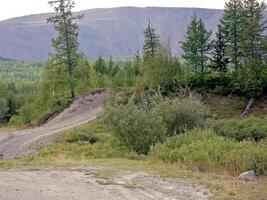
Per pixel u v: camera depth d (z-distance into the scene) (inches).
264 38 2348.7
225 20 2522.1
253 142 999.6
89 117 2276.1
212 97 2343.8
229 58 2551.7
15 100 4347.9
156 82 2450.8
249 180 637.9
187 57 2687.0
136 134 1139.3
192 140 1019.3
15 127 2768.2
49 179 634.8
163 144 1034.1
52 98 2726.4
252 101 2237.9
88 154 1254.3
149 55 2834.6
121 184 590.6
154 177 652.7
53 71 2593.5
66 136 1632.6
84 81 2891.2
